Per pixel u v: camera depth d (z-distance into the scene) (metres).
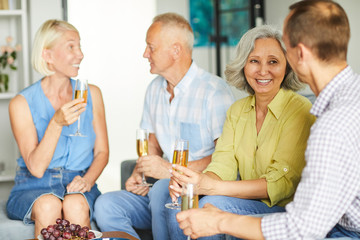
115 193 2.43
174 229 2.02
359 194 1.36
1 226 2.27
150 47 2.56
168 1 6.29
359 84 1.36
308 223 1.28
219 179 2.08
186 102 2.57
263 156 2.01
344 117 1.27
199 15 6.27
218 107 2.47
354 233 1.48
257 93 2.05
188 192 1.55
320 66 1.38
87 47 6.09
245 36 2.04
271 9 5.38
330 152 1.25
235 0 5.82
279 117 1.99
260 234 1.36
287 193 1.91
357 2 3.51
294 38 1.38
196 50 6.33
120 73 6.26
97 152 2.68
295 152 1.92
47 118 2.52
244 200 1.91
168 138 2.65
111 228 2.34
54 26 2.50
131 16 6.23
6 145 4.16
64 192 2.31
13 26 4.12
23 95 2.51
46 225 2.17
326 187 1.25
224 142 2.17
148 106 2.78
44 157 2.33
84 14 6.03
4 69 4.07
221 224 1.43
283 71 1.99
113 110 6.26
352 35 3.54
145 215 2.47
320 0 1.37
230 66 2.13
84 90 2.29
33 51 2.50
